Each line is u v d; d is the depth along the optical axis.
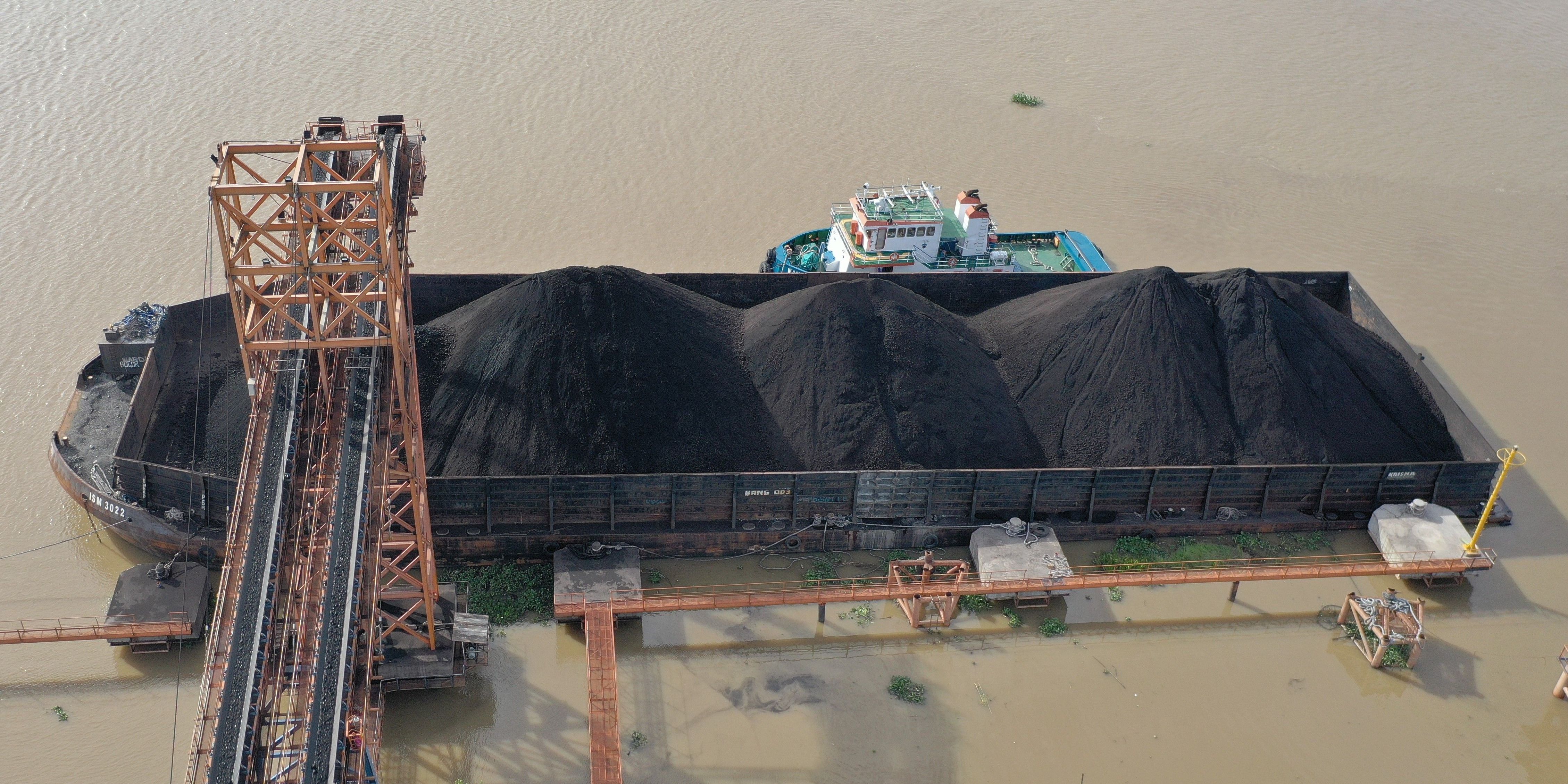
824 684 48.16
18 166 80.00
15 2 100.56
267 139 85.12
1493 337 74.88
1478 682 50.38
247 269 37.06
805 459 55.97
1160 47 114.69
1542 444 65.19
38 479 55.91
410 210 46.38
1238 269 63.44
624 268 59.78
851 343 58.09
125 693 45.59
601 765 41.25
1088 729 46.88
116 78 91.44
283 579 38.47
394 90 93.12
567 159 86.50
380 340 38.78
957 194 86.19
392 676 44.81
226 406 57.25
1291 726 47.69
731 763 44.22
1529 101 109.19
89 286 69.38
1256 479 56.72
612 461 53.22
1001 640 51.12
